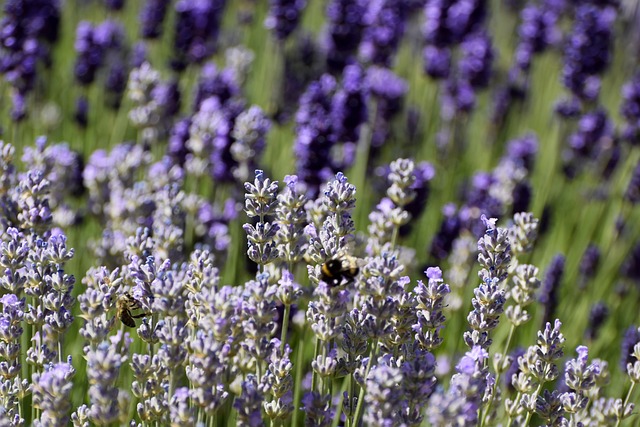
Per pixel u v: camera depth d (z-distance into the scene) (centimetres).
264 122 827
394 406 449
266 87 1303
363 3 1110
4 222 615
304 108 808
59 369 448
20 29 930
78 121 1088
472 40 1209
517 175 934
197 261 513
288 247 555
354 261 527
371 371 478
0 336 507
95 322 498
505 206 916
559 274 789
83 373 669
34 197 605
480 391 484
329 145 799
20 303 512
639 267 945
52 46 1180
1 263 521
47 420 450
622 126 1255
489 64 1209
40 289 523
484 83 1220
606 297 1025
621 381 748
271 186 542
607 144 1156
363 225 1007
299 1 1139
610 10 1352
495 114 1288
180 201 770
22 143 1055
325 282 514
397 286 497
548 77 1483
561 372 769
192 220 800
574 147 1164
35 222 591
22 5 922
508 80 1326
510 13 1582
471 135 1439
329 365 517
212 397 460
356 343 517
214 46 1214
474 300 527
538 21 1314
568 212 1189
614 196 1173
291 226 550
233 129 888
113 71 1123
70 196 905
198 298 487
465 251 798
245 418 473
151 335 507
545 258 1003
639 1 1532
